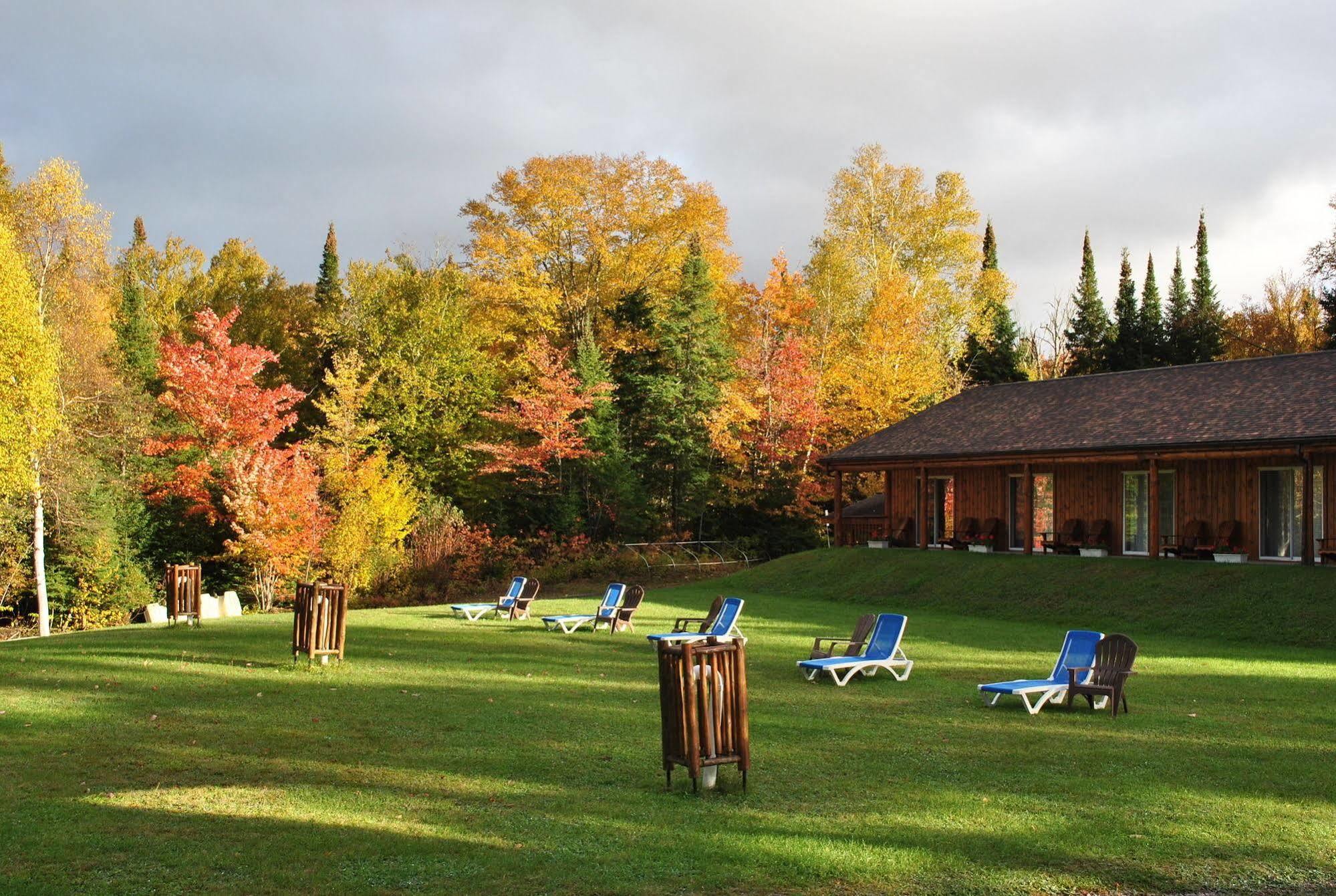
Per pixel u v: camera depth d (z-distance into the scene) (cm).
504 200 4825
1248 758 968
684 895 605
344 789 837
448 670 1502
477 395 4528
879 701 1286
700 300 4384
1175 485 2817
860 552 3309
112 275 4041
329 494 3712
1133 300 5903
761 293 4606
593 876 633
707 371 4434
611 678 1449
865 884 626
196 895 598
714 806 791
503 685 1371
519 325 4806
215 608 2731
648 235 4888
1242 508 2662
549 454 4069
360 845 690
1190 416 2766
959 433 3347
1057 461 2917
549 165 4747
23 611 3488
